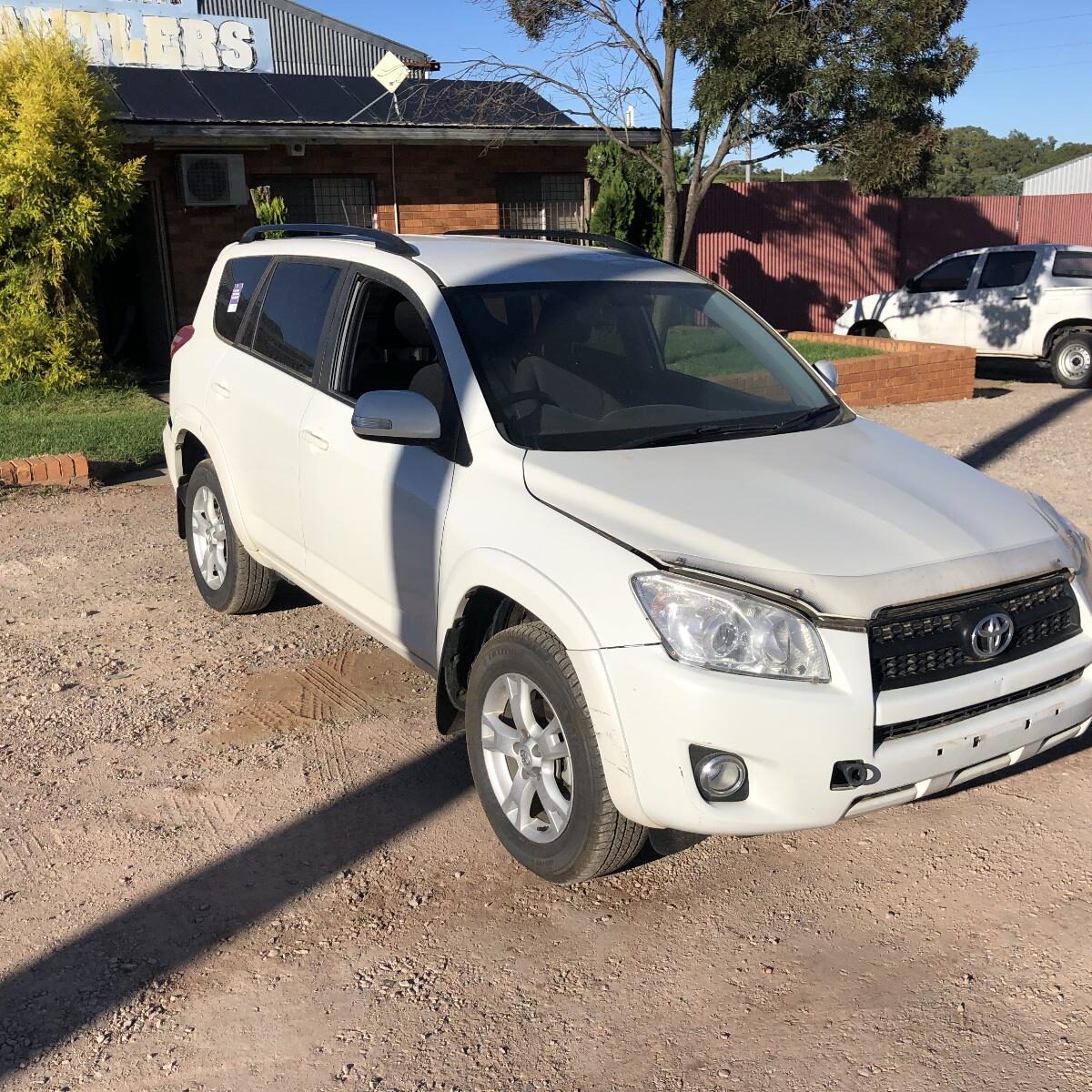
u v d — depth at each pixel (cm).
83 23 1571
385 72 1541
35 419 1060
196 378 571
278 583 572
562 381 406
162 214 1448
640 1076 277
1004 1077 274
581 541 331
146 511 809
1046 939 328
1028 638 342
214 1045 287
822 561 320
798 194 1986
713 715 300
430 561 388
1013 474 914
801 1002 303
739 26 1295
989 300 1558
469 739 374
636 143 1641
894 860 372
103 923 337
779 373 469
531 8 1388
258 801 407
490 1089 272
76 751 444
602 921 340
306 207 1552
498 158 1653
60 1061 281
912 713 312
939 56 1371
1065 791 415
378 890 354
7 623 583
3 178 1105
